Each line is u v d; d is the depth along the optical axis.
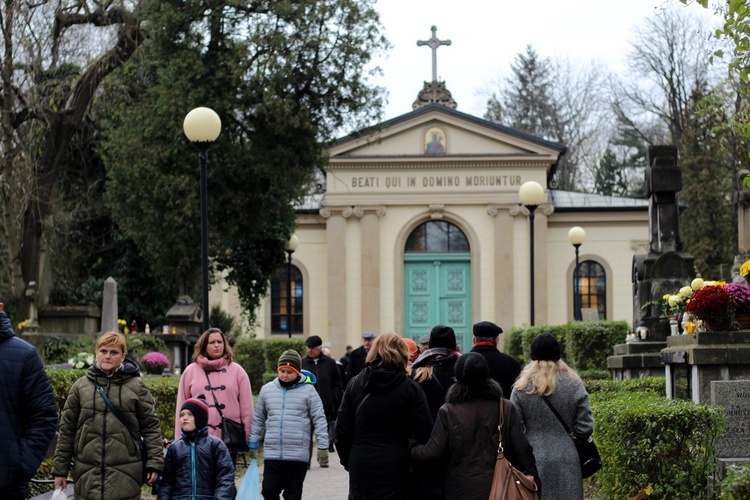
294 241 32.03
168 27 27.19
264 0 27.73
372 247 41.75
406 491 7.84
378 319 41.53
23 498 6.91
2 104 23.52
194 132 15.12
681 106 49.62
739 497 9.08
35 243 25.72
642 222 42.50
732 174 41.53
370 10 28.39
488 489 7.15
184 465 8.30
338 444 8.06
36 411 6.96
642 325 19.45
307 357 18.36
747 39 10.60
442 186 42.03
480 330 9.05
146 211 28.27
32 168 24.81
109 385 8.26
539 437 7.97
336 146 42.00
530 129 64.75
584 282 42.53
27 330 23.06
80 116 26.52
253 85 27.47
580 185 65.25
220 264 34.62
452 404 7.35
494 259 41.75
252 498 8.58
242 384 10.20
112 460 8.12
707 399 11.55
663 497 9.91
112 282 20.89
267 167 27.88
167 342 27.56
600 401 12.61
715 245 45.50
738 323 11.93
